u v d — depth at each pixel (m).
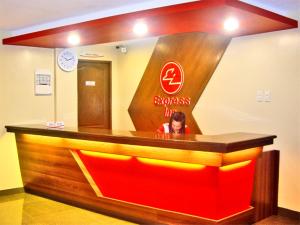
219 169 3.68
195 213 3.91
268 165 4.62
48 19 5.09
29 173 5.75
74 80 6.62
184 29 4.61
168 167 4.04
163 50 6.35
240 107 5.20
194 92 5.84
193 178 3.86
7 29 5.76
